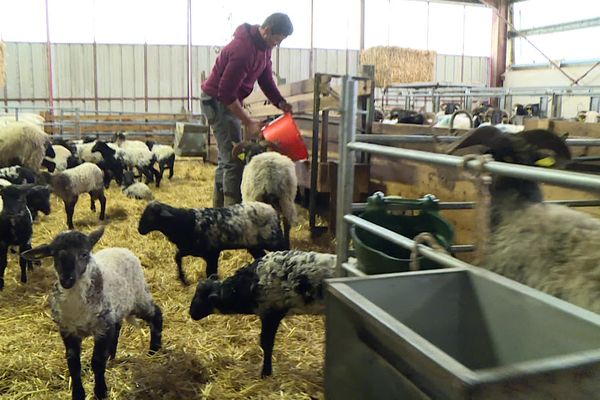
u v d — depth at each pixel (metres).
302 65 23.95
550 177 1.81
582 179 1.70
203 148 15.66
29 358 3.75
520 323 1.73
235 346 3.96
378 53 23.14
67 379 3.53
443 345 1.92
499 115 11.97
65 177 7.33
